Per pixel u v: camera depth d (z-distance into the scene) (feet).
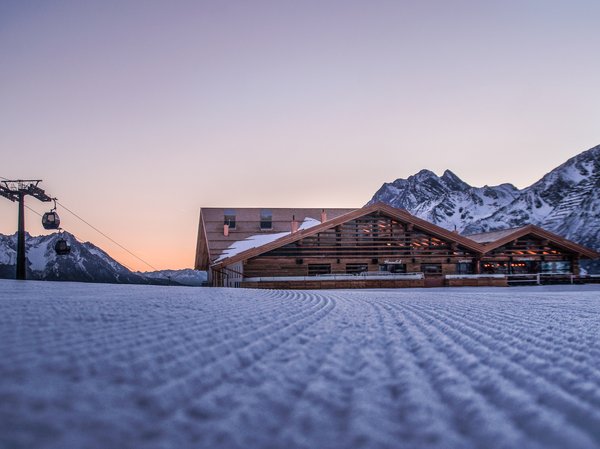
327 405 5.68
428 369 7.73
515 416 5.35
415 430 4.91
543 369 7.75
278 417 5.20
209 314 14.20
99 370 6.35
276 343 9.71
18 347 7.40
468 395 6.18
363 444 4.51
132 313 13.39
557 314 18.11
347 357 8.63
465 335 11.76
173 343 8.67
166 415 4.97
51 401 4.97
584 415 5.35
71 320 11.05
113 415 4.79
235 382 6.48
